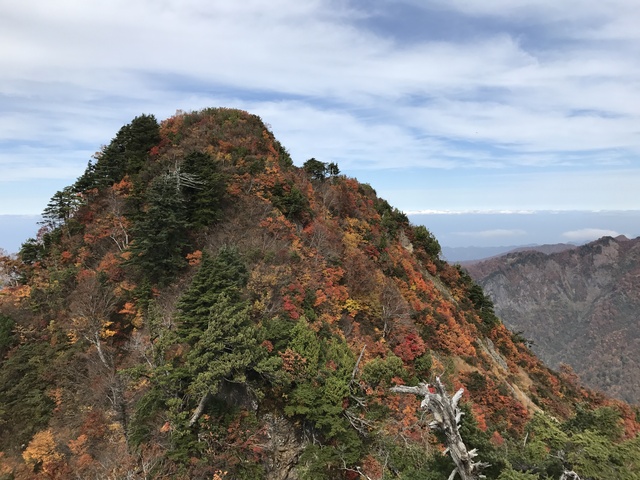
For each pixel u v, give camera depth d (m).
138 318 32.97
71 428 27.94
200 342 24.09
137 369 25.05
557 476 15.95
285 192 49.25
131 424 25.47
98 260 40.50
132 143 53.22
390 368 31.06
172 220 35.12
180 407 24.42
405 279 59.84
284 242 42.03
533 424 18.23
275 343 28.81
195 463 22.39
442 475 16.20
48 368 31.44
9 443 28.47
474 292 84.12
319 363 29.36
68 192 47.25
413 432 28.17
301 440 27.78
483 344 65.12
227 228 40.88
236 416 24.73
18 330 34.56
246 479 23.00
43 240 45.78
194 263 35.72
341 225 59.69
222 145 54.22
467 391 44.75
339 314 38.66
